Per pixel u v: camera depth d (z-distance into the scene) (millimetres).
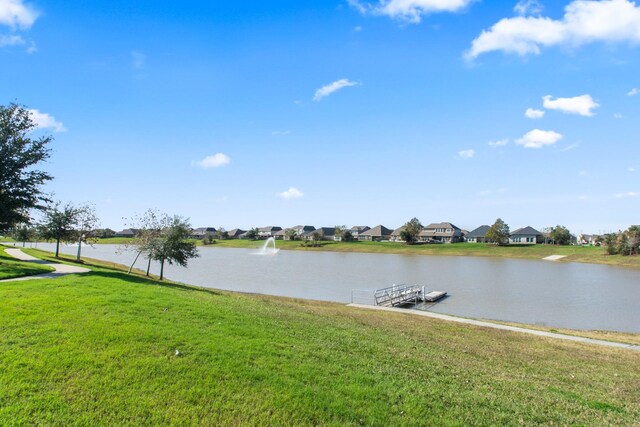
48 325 10477
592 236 139750
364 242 147000
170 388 7836
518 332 21797
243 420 7098
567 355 16641
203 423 6914
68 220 45219
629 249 87062
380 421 7387
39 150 24484
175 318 12375
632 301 37500
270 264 77500
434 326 21734
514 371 12734
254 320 13852
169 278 49125
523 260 92938
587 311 32844
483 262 86750
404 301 34656
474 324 23578
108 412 6969
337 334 14141
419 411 7910
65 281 17797
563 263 84625
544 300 37844
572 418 8500
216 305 15938
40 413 6734
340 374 9383
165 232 34250
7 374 7770
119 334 10141
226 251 129125
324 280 51594
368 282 49969
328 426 7109
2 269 21906
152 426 6711
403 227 149625
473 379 10781
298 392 8102
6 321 10570
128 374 8188
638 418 8891
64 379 7828
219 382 8234
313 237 151250
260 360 9531
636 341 21469
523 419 8180
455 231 148625
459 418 7828
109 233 176375
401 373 10242
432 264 80938
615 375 13477
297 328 13969
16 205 23562
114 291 15922
